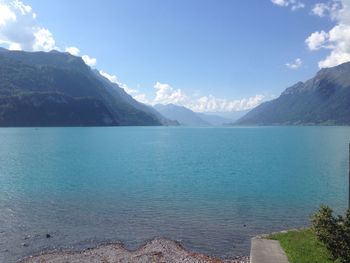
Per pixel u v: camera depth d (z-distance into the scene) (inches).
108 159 3331.7
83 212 1350.9
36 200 1556.3
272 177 2279.8
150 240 1055.6
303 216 1318.9
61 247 999.6
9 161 3078.2
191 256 935.0
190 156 3656.5
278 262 735.7
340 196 1691.7
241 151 4279.0
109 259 911.7
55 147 4574.3
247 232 1128.8
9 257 924.6
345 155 3754.9
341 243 690.2
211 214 1331.2
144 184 1979.6
